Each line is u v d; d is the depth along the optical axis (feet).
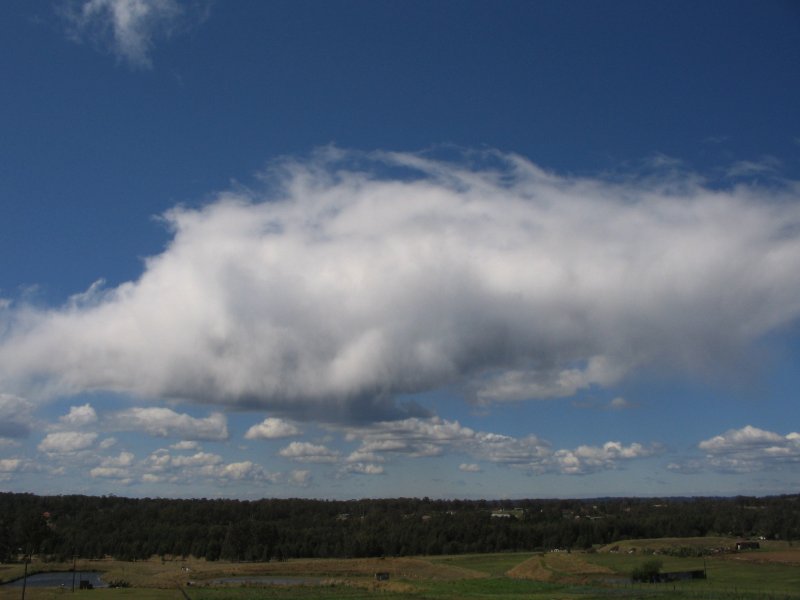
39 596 419.95
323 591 472.44
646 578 504.02
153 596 424.46
